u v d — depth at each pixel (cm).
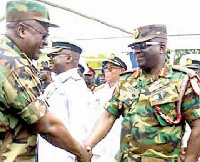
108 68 484
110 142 439
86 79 604
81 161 267
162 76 300
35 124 229
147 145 292
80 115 363
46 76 480
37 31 241
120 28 476
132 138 298
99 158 436
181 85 291
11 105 221
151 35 299
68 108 365
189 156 293
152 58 299
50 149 363
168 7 588
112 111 322
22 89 221
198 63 515
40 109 228
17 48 239
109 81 486
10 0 264
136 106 300
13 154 225
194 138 290
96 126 323
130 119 302
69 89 371
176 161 294
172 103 290
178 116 292
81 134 362
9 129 224
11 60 222
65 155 363
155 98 293
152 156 291
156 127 291
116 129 441
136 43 301
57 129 237
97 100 469
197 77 297
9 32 240
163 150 291
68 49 383
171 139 290
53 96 370
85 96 377
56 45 383
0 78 218
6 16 242
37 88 231
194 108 290
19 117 226
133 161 297
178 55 592
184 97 292
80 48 392
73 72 384
